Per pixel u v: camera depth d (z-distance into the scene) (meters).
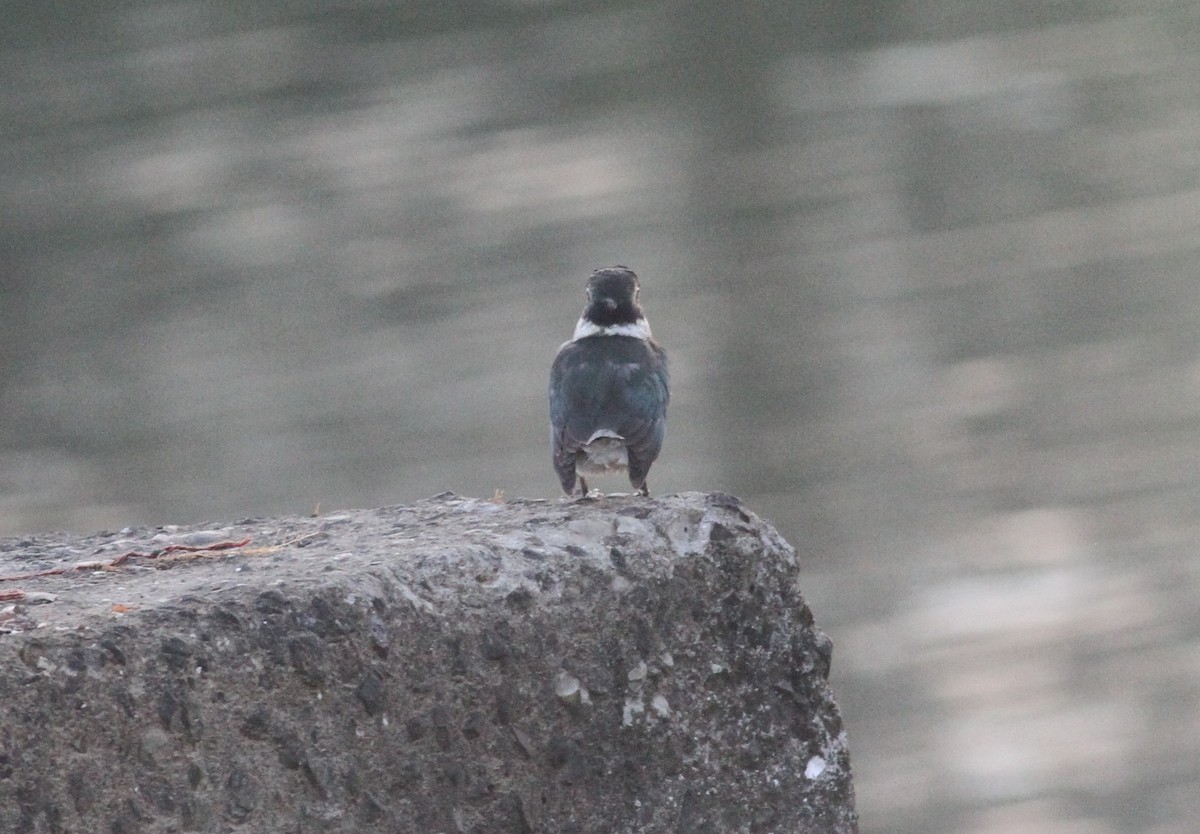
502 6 38.59
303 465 18.72
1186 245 25.08
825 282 24.05
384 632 4.17
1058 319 22.14
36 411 20.61
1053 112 33.03
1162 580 15.34
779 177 28.95
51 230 26.89
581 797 4.44
